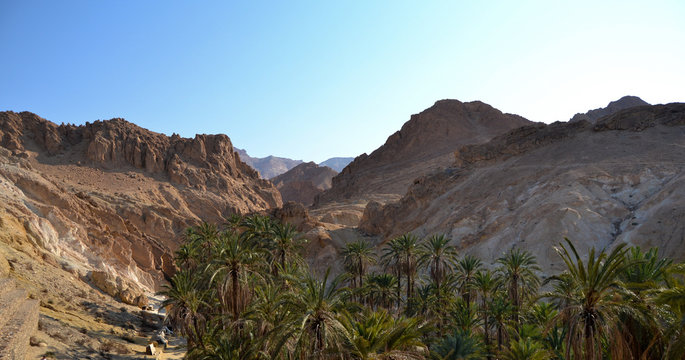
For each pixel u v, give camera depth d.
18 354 22.05
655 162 73.81
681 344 15.31
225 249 30.94
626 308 16.98
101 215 86.31
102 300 52.19
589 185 73.25
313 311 18.88
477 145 111.25
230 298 33.53
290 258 42.12
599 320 16.92
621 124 92.31
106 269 66.56
